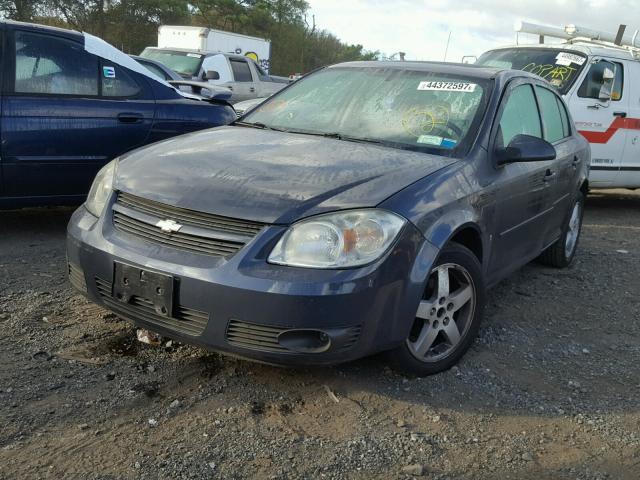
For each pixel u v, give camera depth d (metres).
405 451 2.85
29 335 3.60
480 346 4.00
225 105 6.18
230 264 2.89
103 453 2.65
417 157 3.65
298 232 2.92
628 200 10.74
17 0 32.88
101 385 3.15
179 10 38.25
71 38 5.35
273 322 2.84
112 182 3.48
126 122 5.50
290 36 51.16
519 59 8.87
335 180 3.21
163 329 3.08
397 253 3.03
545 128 5.05
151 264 3.02
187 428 2.87
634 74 8.86
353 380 3.39
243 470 2.63
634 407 3.42
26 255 4.98
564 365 3.87
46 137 5.11
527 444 3.00
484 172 3.80
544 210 4.79
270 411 3.06
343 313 2.88
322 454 2.77
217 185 3.16
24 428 2.76
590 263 6.27
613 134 8.56
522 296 5.09
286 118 4.41
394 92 4.31
